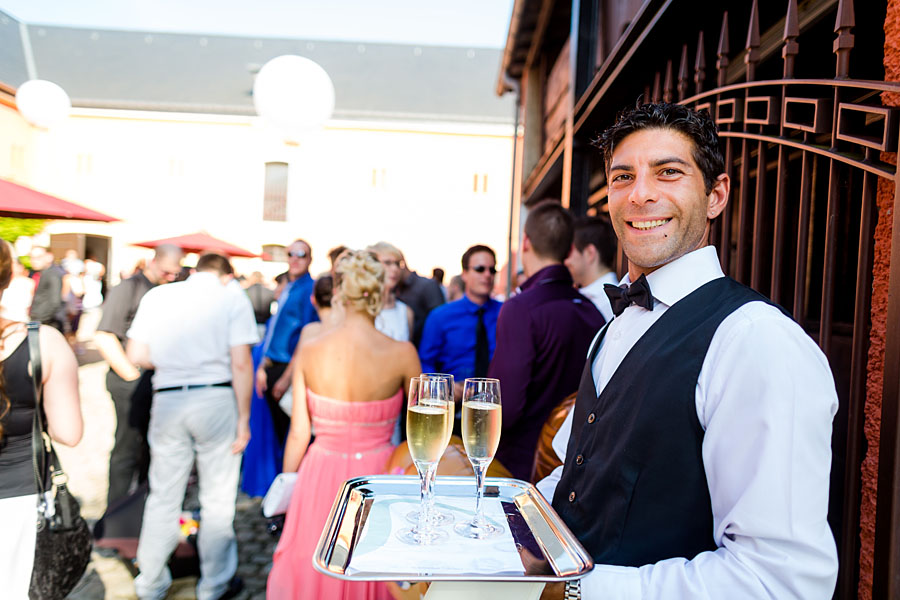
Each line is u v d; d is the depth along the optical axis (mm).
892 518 1021
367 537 1026
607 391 1140
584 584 965
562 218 2369
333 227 20656
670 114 1097
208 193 20203
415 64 25953
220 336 2984
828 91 1651
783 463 868
